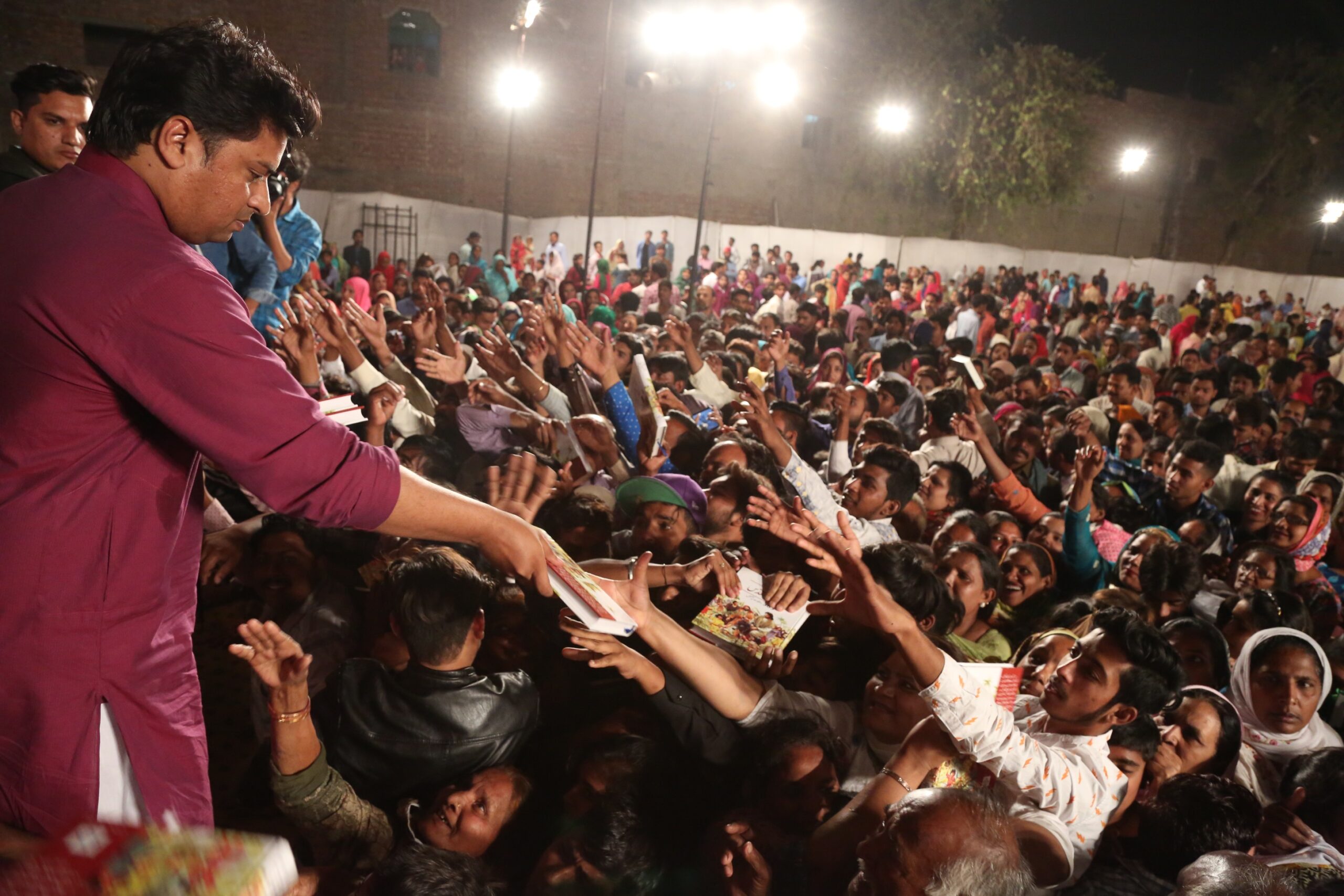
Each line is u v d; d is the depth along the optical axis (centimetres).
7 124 1719
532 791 216
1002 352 1120
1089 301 2175
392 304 752
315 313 400
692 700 225
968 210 2520
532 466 239
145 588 133
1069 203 2488
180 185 130
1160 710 218
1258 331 1841
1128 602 347
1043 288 2369
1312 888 204
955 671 201
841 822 200
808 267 2323
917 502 423
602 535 315
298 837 222
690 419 452
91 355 122
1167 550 354
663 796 211
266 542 289
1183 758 249
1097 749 220
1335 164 2802
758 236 2262
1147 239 2825
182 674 142
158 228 128
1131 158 2278
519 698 229
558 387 584
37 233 125
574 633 213
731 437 420
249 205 137
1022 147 2402
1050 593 373
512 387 476
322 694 225
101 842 85
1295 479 559
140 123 127
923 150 2436
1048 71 2383
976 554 329
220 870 83
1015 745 202
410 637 219
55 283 121
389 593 246
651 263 1534
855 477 397
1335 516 455
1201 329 1552
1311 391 961
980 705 200
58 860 83
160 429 132
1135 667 214
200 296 124
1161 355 1176
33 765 129
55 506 126
